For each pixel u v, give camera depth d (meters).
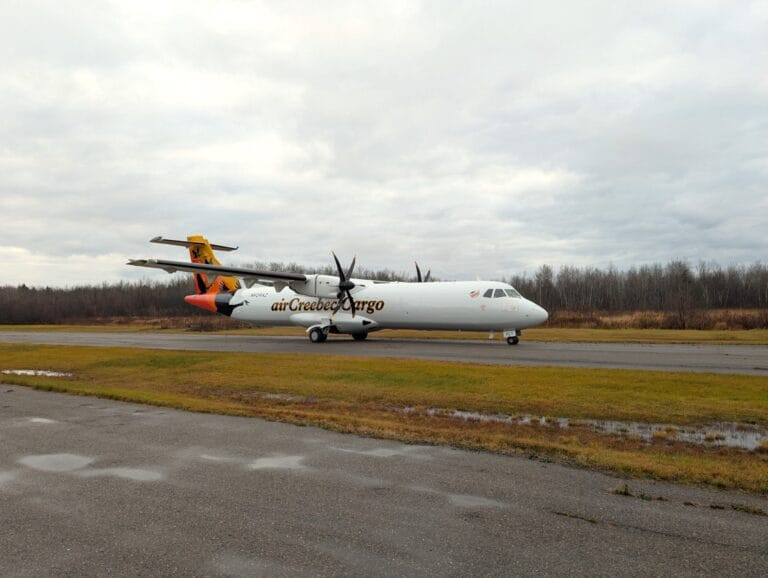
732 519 5.05
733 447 8.37
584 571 4.04
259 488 5.89
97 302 100.31
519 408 11.29
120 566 4.14
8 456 7.23
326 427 8.95
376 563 4.17
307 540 4.58
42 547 4.47
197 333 41.31
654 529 4.81
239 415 9.98
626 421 10.17
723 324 40.72
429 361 18.55
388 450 7.50
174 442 7.96
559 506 5.36
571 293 92.50
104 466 6.74
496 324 25.39
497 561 4.20
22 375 17.66
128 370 18.45
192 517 5.08
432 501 5.49
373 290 28.52
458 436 8.37
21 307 87.19
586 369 16.11
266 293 32.53
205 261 34.94
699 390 12.79
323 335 28.83
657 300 85.25
